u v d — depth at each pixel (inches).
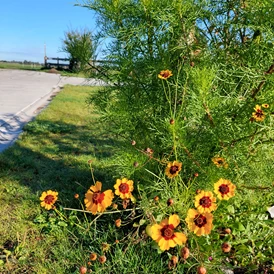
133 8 87.7
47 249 90.4
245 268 80.5
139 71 91.9
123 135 101.8
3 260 85.9
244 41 89.6
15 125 242.5
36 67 1221.7
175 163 75.3
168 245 62.9
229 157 79.0
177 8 83.1
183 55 88.0
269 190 82.7
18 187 127.2
